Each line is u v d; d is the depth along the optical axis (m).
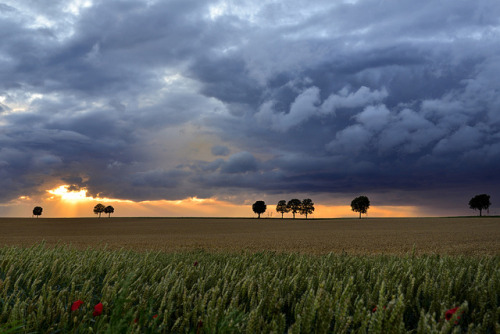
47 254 4.61
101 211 138.75
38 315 2.12
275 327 1.83
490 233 35.59
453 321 1.69
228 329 1.80
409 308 2.69
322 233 40.34
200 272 3.74
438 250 20.12
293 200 125.81
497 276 3.05
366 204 112.75
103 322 2.07
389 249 20.89
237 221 86.69
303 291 3.12
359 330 1.83
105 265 4.20
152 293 2.61
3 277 3.44
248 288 2.82
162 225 67.44
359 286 3.20
